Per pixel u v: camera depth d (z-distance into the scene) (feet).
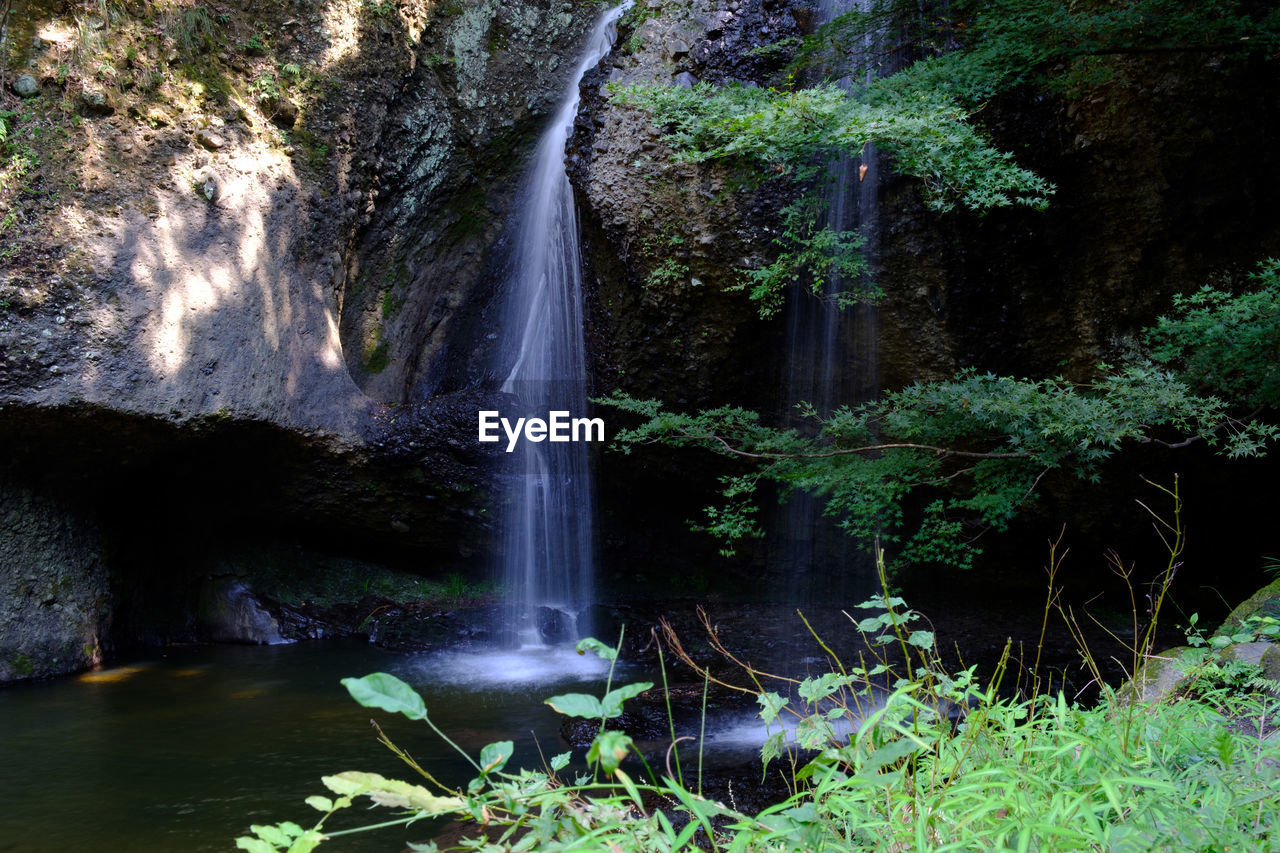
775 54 30.14
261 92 33.32
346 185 36.01
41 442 28.58
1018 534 33.81
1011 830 6.32
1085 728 8.45
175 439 30.04
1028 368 29.22
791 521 38.78
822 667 30.04
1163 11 20.02
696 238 30.27
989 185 19.42
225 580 37.52
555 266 39.14
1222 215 25.36
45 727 24.38
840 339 31.09
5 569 29.17
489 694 28.32
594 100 32.30
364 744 22.91
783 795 18.06
